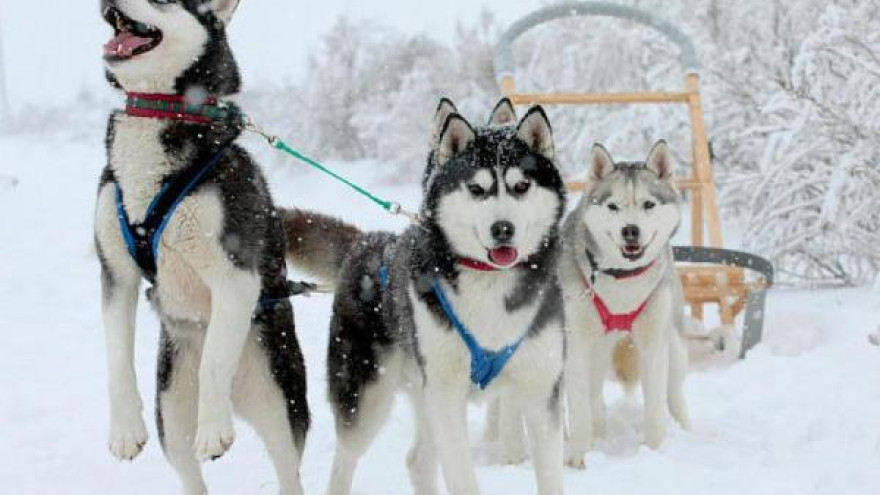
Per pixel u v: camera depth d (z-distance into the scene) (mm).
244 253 3232
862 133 7527
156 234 3150
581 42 11336
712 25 10211
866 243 7617
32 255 10406
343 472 3930
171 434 3520
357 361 3854
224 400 3150
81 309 8039
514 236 3260
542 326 3377
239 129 3326
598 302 4547
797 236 7926
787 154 7945
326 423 5062
